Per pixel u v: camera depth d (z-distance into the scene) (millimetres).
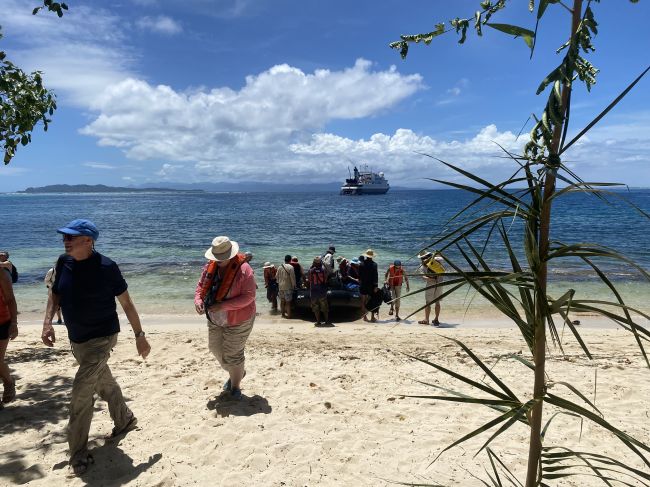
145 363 6059
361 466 3463
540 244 1572
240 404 4555
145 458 3551
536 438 1710
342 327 9953
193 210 83875
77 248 3303
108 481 3254
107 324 3441
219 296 4285
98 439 3855
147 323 10586
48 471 3387
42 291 14922
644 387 5035
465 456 3600
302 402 4621
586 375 5508
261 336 8391
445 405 4578
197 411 4414
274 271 11922
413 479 3285
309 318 11289
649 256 20953
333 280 11477
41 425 4102
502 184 1529
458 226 1631
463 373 5664
